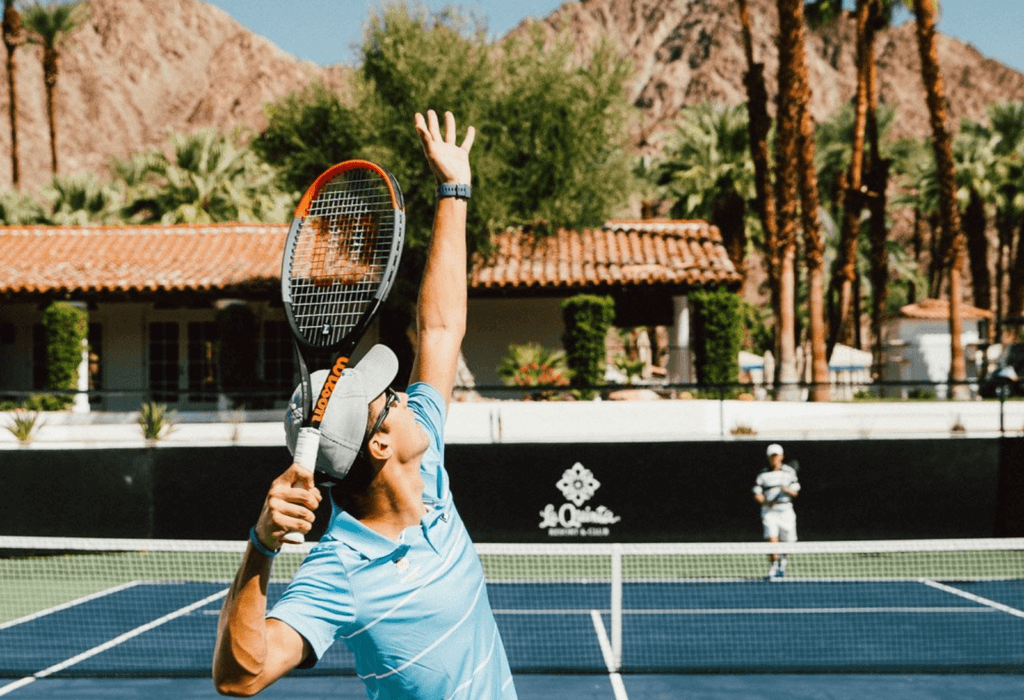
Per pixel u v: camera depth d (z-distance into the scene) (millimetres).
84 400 20516
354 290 2631
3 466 14281
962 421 17078
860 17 28672
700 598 11453
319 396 2238
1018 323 25938
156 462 14391
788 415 17125
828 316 48625
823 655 8516
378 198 2762
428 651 2295
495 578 13039
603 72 21000
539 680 7832
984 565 13555
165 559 14172
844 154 49031
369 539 2279
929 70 23984
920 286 59469
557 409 16688
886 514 13750
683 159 39469
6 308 23109
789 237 20609
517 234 23297
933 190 46625
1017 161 42531
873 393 28734
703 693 7391
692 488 13867
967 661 8234
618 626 8148
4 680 7863
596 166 21750
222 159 33312
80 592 12141
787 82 20406
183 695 7363
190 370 23266
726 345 19312
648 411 16688
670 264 21656
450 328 2973
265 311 22984
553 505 13938
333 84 21438
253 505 14312
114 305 23250
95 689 7570
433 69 20172
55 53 43688
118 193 34500
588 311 18984
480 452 14016
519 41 21344
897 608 10750
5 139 178500
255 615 1943
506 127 20594
